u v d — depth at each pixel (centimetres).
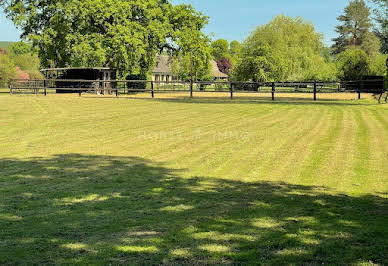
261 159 801
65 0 3856
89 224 457
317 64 4919
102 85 3753
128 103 2361
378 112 1705
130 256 375
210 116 1595
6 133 1134
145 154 852
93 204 528
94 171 703
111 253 381
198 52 4497
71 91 3809
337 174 686
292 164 757
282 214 494
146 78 4284
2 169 711
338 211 506
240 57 4941
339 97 2986
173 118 1526
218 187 611
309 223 464
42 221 466
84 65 3744
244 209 512
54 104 2275
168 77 7544
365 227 452
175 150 893
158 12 4153
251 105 2159
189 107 2047
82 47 3719
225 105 2167
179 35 4272
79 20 3853
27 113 1722
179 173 693
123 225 455
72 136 1086
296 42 5125
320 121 1401
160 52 4506
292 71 4756
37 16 4062
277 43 4875
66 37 3775
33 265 357
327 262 364
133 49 3891
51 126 1287
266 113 1703
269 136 1077
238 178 663
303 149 895
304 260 368
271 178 663
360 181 644
